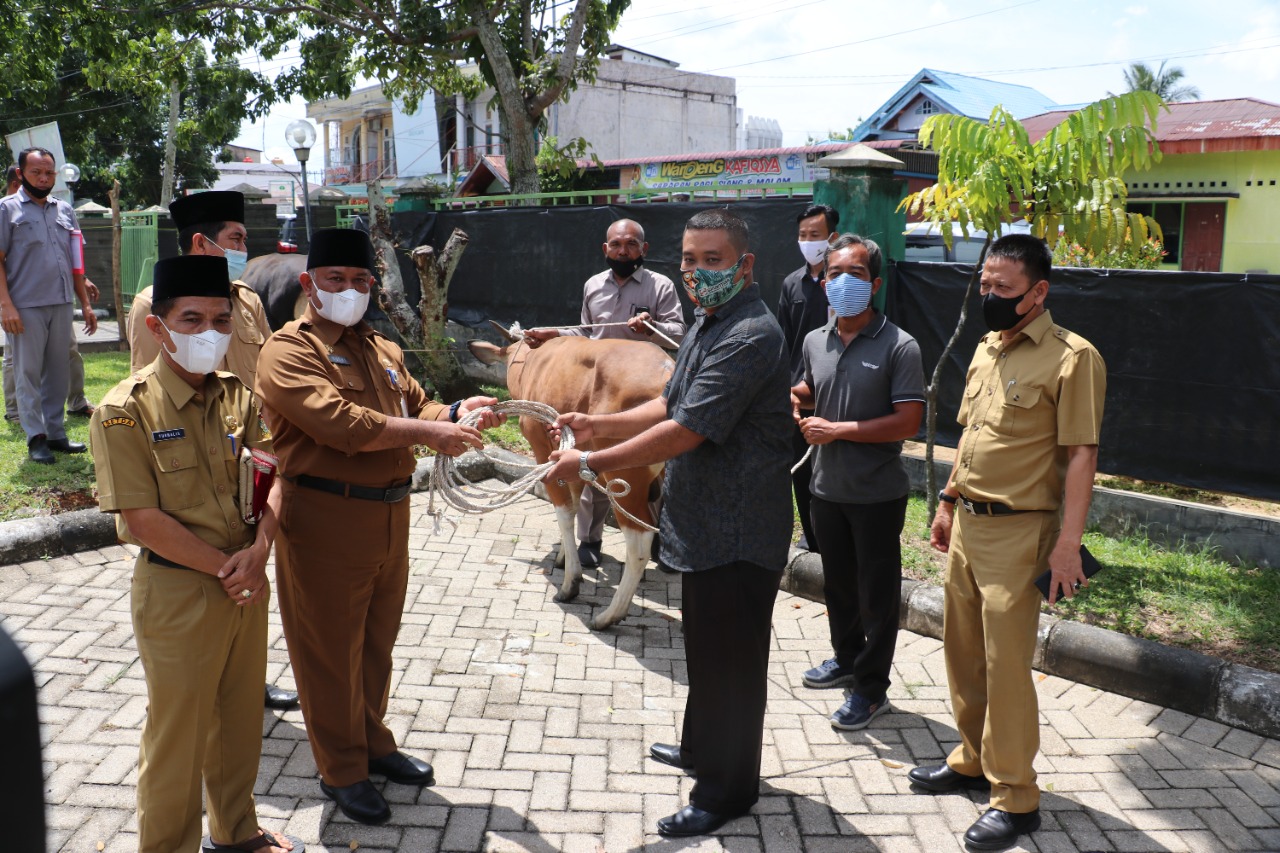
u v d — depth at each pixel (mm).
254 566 2912
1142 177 17766
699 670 3416
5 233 6559
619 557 6172
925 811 3607
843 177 6875
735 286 3240
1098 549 5805
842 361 4160
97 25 14570
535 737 4059
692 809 3477
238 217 4445
